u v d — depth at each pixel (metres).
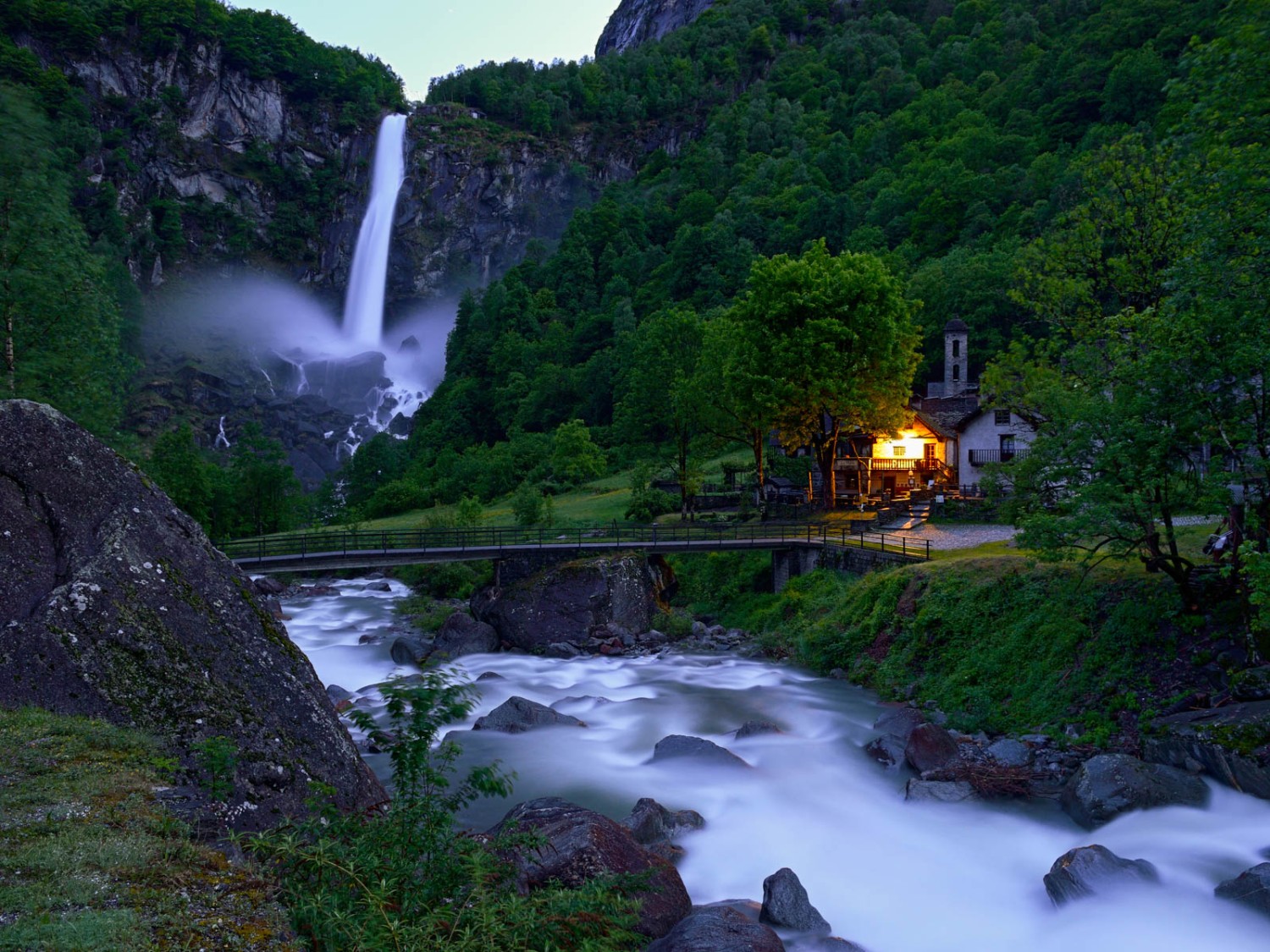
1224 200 16.80
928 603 25.05
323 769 10.06
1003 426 50.59
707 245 124.88
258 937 5.08
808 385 45.66
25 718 8.29
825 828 14.68
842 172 153.50
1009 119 133.25
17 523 10.07
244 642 10.64
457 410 121.19
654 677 27.22
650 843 13.37
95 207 177.50
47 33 191.88
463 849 5.84
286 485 82.56
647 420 54.28
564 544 37.28
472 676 27.66
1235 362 16.19
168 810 6.99
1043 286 34.81
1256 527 17.11
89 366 25.27
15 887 5.23
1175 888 11.99
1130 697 18.03
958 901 12.22
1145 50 110.69
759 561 39.31
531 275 169.88
